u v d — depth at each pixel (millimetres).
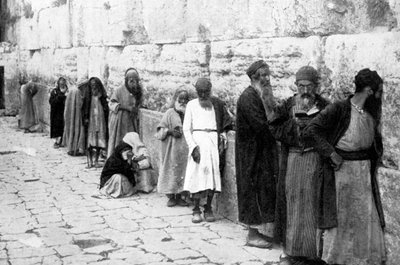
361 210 5023
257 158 6039
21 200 8211
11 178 9797
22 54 18359
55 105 13047
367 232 5031
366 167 5043
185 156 7809
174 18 8977
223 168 7195
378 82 4953
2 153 12445
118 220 7141
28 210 7648
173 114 7859
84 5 12695
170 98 9070
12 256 5828
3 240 6352
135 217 7289
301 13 6059
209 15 7875
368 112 5109
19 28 18703
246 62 7012
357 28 5570
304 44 6023
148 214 7441
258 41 6781
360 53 5270
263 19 6711
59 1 14680
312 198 5320
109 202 8102
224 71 7496
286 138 5488
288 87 6270
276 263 5609
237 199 6562
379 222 5059
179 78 8789
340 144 5051
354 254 5059
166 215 7391
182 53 8664
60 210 7637
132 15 10547
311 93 5426
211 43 7848
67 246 6137
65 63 14023
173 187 7754
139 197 8438
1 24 20781
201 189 6883
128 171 8570
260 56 6734
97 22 11961
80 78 12883
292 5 6191
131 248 6059
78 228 6785
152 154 9453
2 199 8266
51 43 15312
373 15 5414
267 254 5867
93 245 6207
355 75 5312
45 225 6922
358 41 5312
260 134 5992
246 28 7059
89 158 10844
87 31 12547
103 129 10797
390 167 5020
